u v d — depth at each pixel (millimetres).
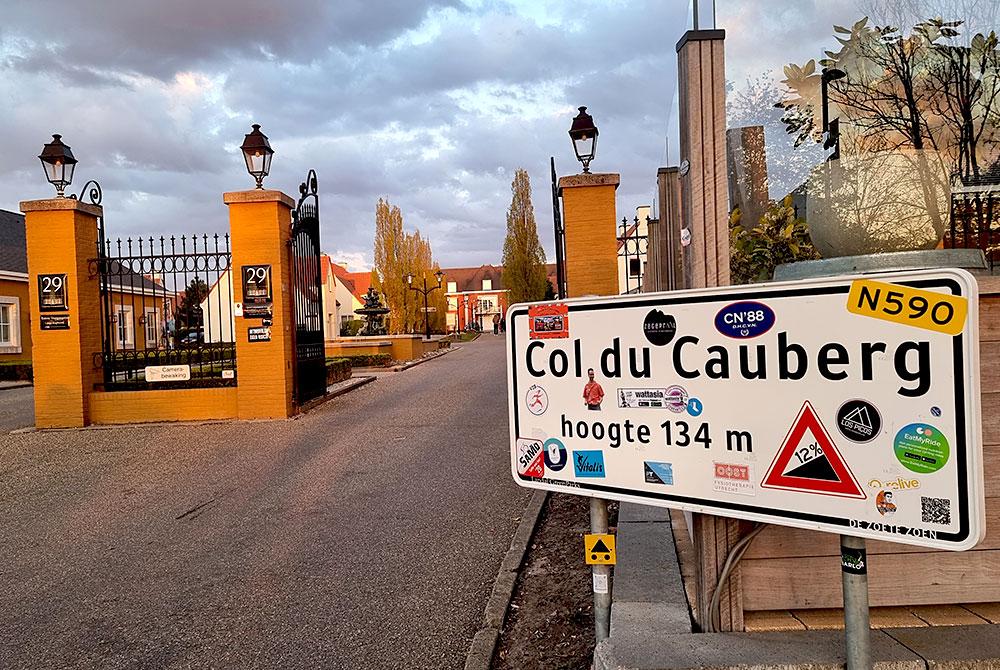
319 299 12430
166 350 11250
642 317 2266
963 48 4191
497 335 70250
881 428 1838
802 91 4355
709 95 2572
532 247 38812
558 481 2473
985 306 2547
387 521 5555
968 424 1698
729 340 2100
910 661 2309
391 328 36938
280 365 10570
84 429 10391
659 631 2811
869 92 4320
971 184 4062
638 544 4008
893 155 3141
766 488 2043
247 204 10586
